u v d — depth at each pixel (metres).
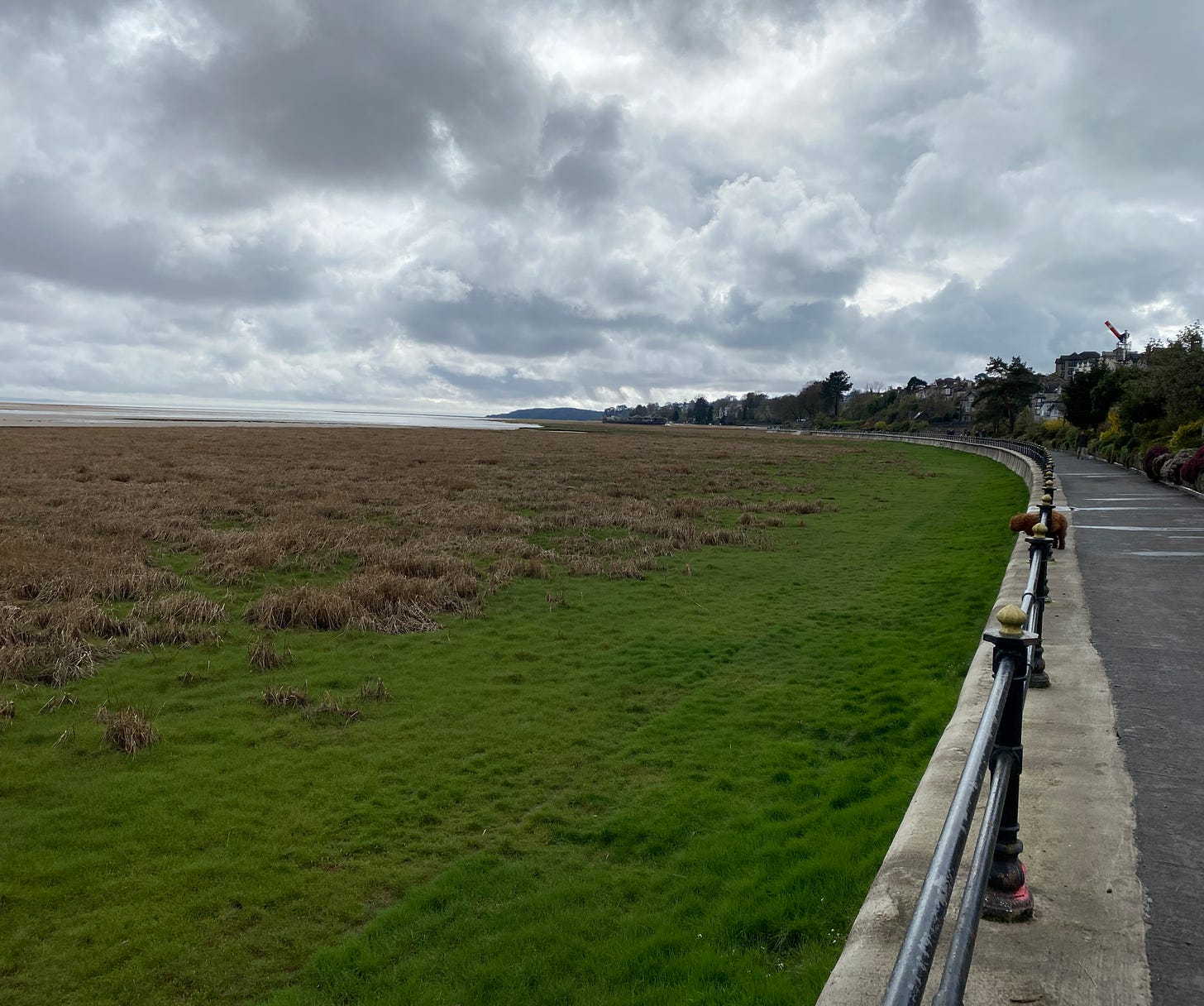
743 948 4.52
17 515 18.39
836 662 10.03
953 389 160.50
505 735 7.89
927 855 3.59
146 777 6.78
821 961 4.14
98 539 16.25
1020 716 3.03
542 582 14.41
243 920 5.01
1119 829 3.82
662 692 9.15
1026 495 26.50
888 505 26.53
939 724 7.54
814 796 6.48
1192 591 9.56
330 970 4.55
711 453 55.12
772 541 19.06
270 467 33.66
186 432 63.19
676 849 5.86
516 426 137.88
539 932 4.85
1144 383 38.22
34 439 47.25
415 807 6.46
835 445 76.56
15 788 6.49
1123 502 20.89
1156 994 2.70
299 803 6.46
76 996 4.34
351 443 54.97
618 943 4.73
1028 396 87.06
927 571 15.33
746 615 12.46
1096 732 5.07
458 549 16.89
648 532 20.11
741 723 8.16
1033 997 2.70
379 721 8.17
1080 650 7.04
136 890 5.25
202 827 6.03
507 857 5.79
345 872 5.57
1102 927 3.06
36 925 4.87
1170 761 4.61
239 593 12.84
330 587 13.34
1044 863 3.52
